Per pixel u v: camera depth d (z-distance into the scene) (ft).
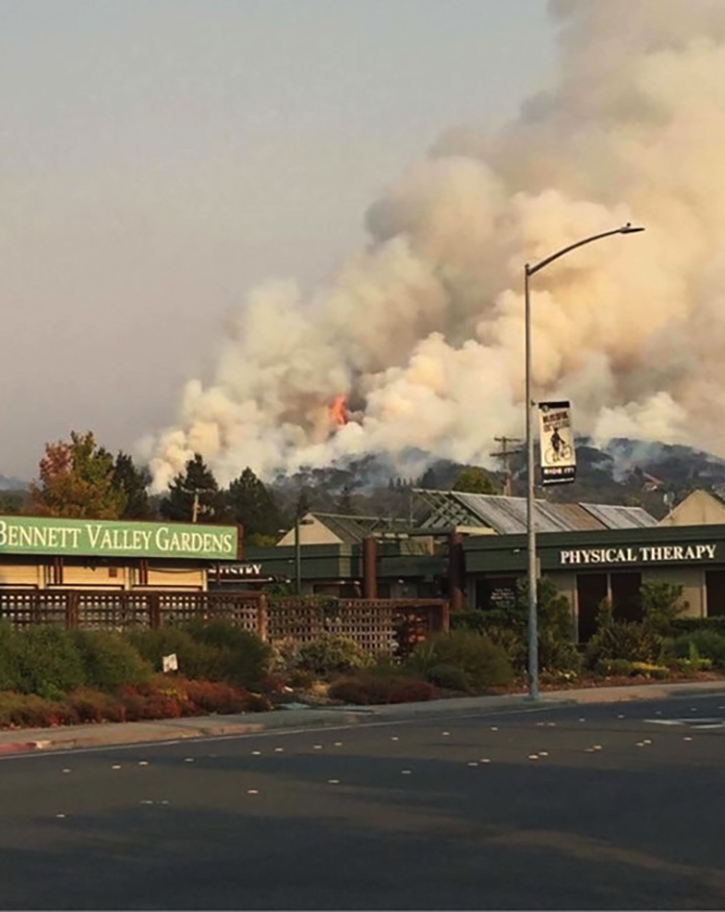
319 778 61.72
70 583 143.84
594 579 207.31
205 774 63.77
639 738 80.69
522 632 161.38
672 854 42.22
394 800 54.29
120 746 81.61
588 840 44.83
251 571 215.72
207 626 118.62
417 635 148.97
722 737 81.35
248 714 103.45
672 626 188.65
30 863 41.09
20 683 98.07
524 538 207.21
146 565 150.71
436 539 237.25
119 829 47.29
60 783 60.90
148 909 34.81
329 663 129.18
